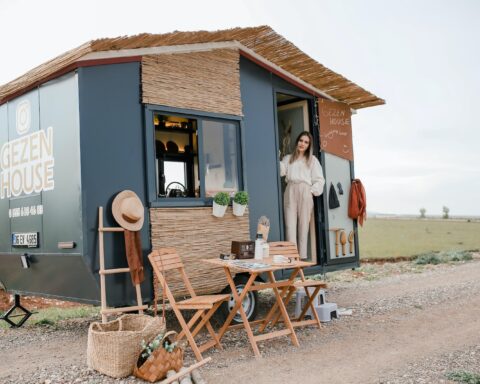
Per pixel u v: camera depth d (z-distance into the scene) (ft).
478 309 21.83
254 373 13.74
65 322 22.40
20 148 19.72
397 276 35.09
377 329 18.78
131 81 17.63
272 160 23.04
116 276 16.70
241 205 20.40
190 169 21.20
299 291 21.21
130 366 13.50
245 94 22.04
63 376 13.71
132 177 17.34
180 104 18.97
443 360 14.38
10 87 19.76
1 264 21.39
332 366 14.21
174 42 18.31
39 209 18.30
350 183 27.84
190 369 13.10
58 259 17.25
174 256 16.96
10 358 16.16
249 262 17.08
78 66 16.34
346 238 27.14
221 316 19.40
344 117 27.81
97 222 16.33
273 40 20.98
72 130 16.52
